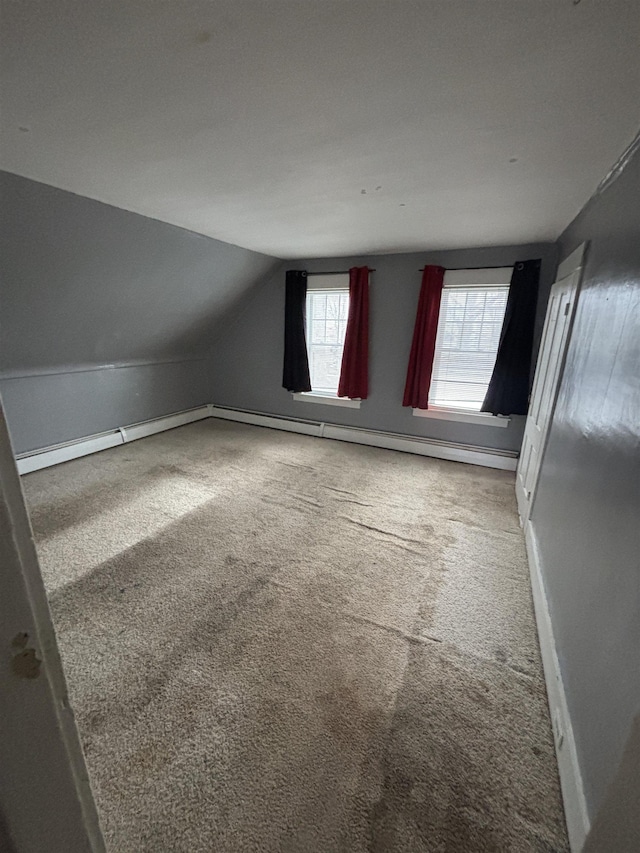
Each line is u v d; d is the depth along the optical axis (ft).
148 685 4.61
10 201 6.28
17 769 1.05
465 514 8.84
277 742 4.03
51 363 10.53
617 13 2.70
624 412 3.71
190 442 13.58
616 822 1.75
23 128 4.54
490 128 4.42
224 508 8.92
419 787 3.67
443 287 11.32
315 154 5.19
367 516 8.68
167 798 3.55
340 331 13.61
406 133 4.58
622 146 4.61
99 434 12.43
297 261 13.38
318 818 3.43
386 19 2.85
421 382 11.87
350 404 13.78
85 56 3.28
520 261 10.17
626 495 3.39
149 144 4.95
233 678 4.73
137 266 9.53
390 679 4.76
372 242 10.39
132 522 8.21
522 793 3.64
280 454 12.57
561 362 6.85
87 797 1.30
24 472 10.42
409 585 6.45
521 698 4.57
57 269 8.14
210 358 16.39
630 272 4.11
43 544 7.34
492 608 5.98
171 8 2.76
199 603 5.93
